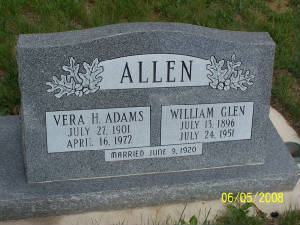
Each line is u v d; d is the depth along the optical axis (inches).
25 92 67.5
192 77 69.9
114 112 70.6
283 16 118.1
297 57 105.9
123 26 68.4
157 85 69.7
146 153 73.8
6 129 83.6
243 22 115.7
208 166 76.4
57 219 71.2
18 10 110.2
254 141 75.7
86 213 72.5
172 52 67.9
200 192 74.2
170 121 72.4
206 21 113.0
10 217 70.6
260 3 122.1
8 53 97.8
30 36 67.7
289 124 92.0
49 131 70.2
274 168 76.5
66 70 66.9
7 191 70.7
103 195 71.6
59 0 113.2
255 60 70.0
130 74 68.5
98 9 112.4
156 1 117.3
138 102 70.4
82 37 66.8
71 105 69.3
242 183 74.7
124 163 73.9
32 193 70.6
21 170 74.7
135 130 72.2
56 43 65.9
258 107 73.4
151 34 66.4
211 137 74.4
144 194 72.7
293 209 74.0
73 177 73.4
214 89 71.2
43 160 71.6
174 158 74.8
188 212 72.9
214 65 69.5
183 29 67.8
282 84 98.9
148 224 70.9
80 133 71.1
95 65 67.1
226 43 68.4
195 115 72.5
